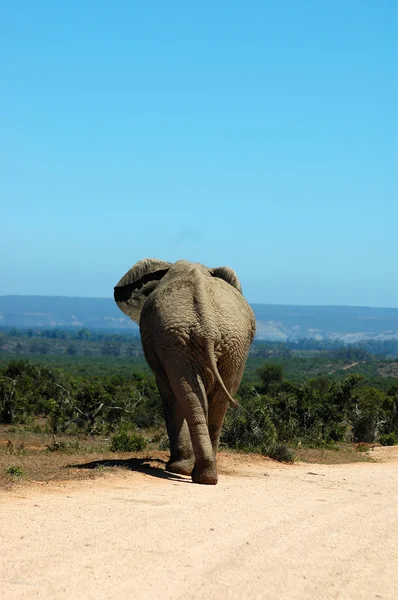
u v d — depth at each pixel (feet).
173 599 25.31
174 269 58.70
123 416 119.03
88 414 110.83
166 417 57.62
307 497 49.78
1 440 91.66
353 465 81.76
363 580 29.78
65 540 31.89
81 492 44.39
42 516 36.47
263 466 69.97
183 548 32.17
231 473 61.21
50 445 80.02
